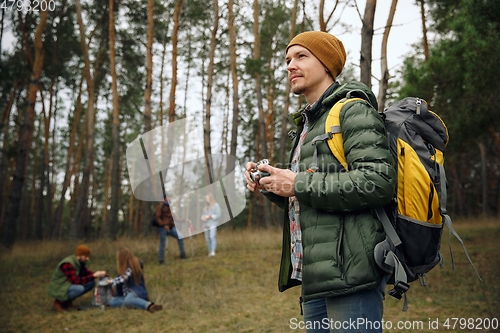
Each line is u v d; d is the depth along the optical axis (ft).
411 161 3.79
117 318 14.51
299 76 4.57
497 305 12.62
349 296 3.66
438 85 30.45
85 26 61.87
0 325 14.01
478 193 92.17
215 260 25.55
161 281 20.12
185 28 61.82
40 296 18.71
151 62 46.78
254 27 50.65
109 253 30.27
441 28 44.78
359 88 4.02
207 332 12.38
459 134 31.24
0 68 36.14
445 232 36.29
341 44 4.68
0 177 72.74
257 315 13.98
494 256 21.99
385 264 3.51
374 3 17.06
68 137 97.04
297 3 41.22
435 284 16.67
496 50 24.44
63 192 71.56
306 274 3.84
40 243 42.91
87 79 54.70
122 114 80.84
